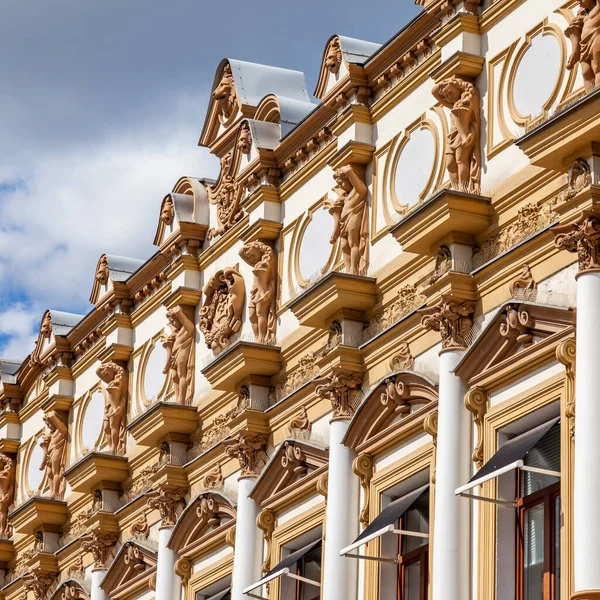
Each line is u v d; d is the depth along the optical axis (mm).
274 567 41625
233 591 42875
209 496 45438
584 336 31266
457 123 36812
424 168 38812
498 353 34688
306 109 46062
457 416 35281
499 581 33562
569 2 35000
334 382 39531
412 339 38062
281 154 44844
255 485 42719
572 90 34312
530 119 35344
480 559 34062
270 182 45062
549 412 33531
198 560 46406
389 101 40438
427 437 37031
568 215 32125
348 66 41125
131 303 53250
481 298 35844
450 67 37188
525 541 33625
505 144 35969
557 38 35094
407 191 39312
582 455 30672
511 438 34500
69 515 55750
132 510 50719
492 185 36156
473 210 35844
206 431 47250
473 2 37656
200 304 48938
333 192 42438
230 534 44125
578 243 31906
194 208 49344
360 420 38719
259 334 44094
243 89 47719
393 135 40156
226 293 46344
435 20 38875
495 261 35344
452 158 36875
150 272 51594
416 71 39531
